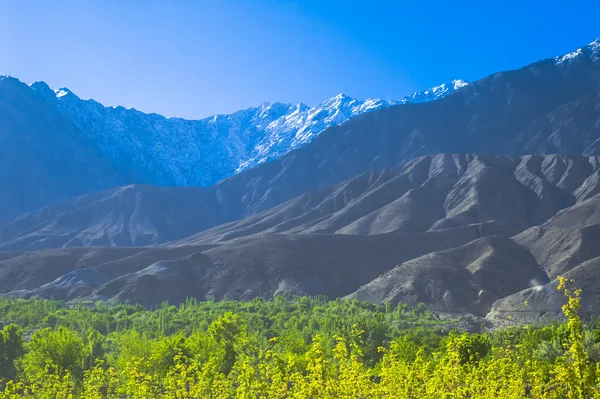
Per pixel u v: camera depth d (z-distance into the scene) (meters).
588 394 21.86
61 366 68.88
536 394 35.41
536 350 61.56
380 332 80.25
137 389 46.03
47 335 74.69
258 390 32.97
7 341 77.06
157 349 62.25
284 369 33.38
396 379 36.09
